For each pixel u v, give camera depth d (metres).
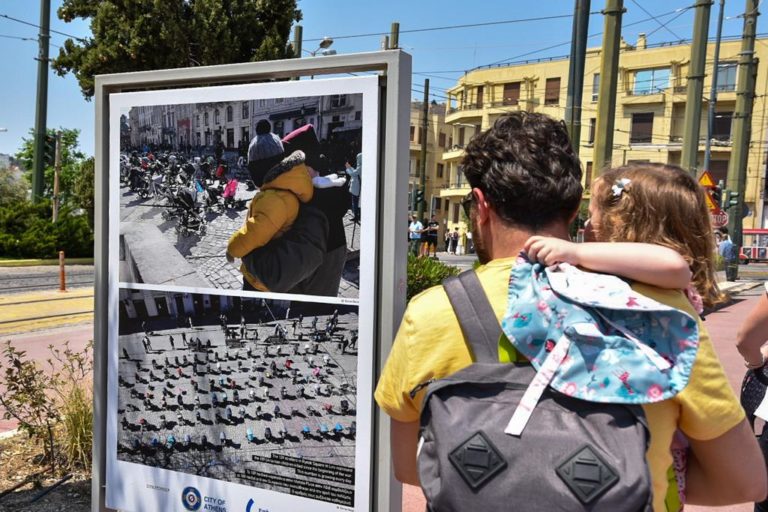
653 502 1.12
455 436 1.17
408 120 2.41
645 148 46.75
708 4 15.02
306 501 2.57
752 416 2.47
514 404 1.18
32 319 10.27
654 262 1.27
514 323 1.24
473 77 53.53
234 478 2.70
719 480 1.34
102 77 2.92
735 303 15.87
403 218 2.41
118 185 2.92
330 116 2.46
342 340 2.48
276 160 2.57
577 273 1.28
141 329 2.86
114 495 2.94
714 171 46.47
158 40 10.41
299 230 2.54
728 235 23.42
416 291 7.70
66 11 11.50
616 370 1.15
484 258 1.49
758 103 45.03
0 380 6.10
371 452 2.45
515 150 1.38
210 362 2.73
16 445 4.36
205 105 2.71
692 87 15.31
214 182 2.71
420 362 1.33
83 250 24.14
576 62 9.48
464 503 1.13
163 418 2.83
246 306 2.65
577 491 1.07
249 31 10.74
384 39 8.84
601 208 1.63
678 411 1.22
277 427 2.62
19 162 52.62
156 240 2.84
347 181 2.44
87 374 6.17
